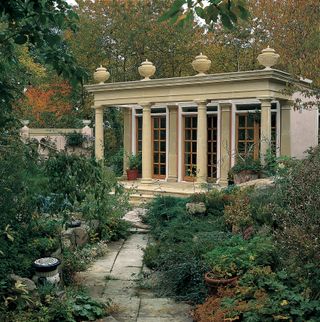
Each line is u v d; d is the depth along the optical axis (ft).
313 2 42.01
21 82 23.20
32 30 14.92
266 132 40.06
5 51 17.78
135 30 75.51
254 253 19.61
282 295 15.43
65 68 16.35
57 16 14.73
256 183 33.73
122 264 26.73
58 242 23.75
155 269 24.48
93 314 18.25
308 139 47.93
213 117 51.03
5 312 16.19
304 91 39.24
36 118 79.77
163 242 27.71
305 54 42.55
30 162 21.09
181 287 21.45
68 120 83.66
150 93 46.50
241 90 40.78
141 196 43.39
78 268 25.04
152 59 78.33
